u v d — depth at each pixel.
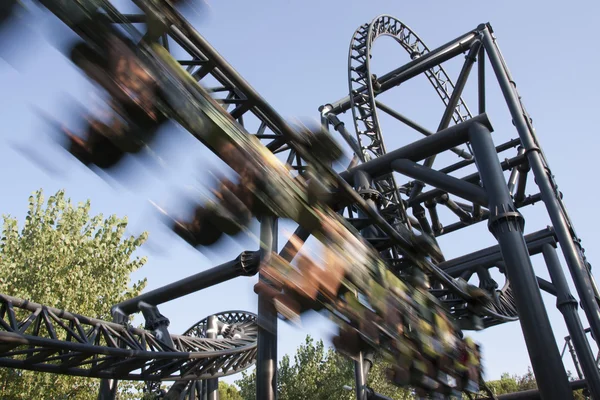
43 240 21.17
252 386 39.56
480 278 18.56
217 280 13.48
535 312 10.30
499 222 11.18
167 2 6.27
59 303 20.58
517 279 10.66
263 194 6.80
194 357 17.23
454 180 12.14
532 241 18.34
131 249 23.06
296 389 35.31
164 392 22.22
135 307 16.11
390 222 15.20
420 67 20.53
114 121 5.05
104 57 5.27
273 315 10.66
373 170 13.24
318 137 8.55
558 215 14.77
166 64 6.01
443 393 10.25
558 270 17.52
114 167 5.05
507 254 10.91
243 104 9.02
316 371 35.91
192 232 5.64
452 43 19.88
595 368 15.61
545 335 10.09
